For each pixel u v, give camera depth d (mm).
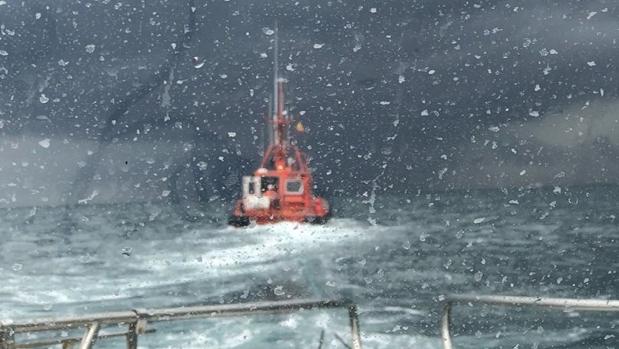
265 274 51312
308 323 25141
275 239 74312
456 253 66375
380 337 23828
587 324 26359
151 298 40844
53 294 41312
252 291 43906
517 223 111750
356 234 85812
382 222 115062
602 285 45062
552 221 113250
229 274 51781
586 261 58094
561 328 25922
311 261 58812
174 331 23484
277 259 60500
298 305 5078
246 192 77875
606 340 24203
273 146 77750
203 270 54625
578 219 117812
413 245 74312
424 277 49000
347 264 57344
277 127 76750
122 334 4730
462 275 50031
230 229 94562
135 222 142750
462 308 29344
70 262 62188
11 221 162750
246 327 24141
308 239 74312
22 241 91438
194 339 22562
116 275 51781
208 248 72250
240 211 80625
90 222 152375
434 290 42531
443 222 116750
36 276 50594
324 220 78938
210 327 24188
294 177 77625
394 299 37125
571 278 48281
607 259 59281
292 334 23453
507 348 23188
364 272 52062
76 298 40125
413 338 23828
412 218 130250
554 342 24125
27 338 19344
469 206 184250
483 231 95250
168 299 40625
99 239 93625
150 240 88438
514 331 25453
